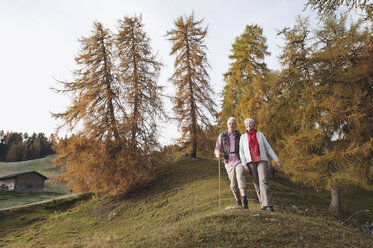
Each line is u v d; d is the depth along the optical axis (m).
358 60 12.38
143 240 4.88
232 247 3.67
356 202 17.84
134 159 18.70
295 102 12.80
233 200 11.30
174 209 13.44
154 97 20.84
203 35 24.95
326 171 11.76
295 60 13.26
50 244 11.91
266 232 4.12
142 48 21.72
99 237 11.64
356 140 11.41
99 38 20.98
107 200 19.38
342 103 11.30
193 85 24.00
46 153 106.44
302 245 3.76
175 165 24.41
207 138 23.64
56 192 40.66
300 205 12.36
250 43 22.95
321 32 13.10
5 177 40.25
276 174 26.06
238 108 20.88
